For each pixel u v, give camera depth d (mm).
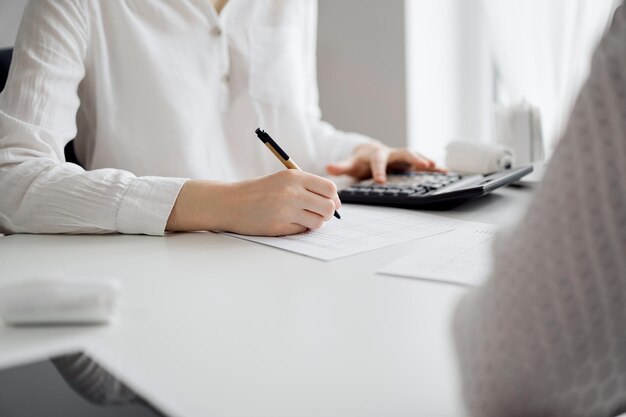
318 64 2066
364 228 740
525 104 1229
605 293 269
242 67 1300
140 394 337
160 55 1159
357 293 500
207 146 1224
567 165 272
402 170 1190
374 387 342
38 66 898
